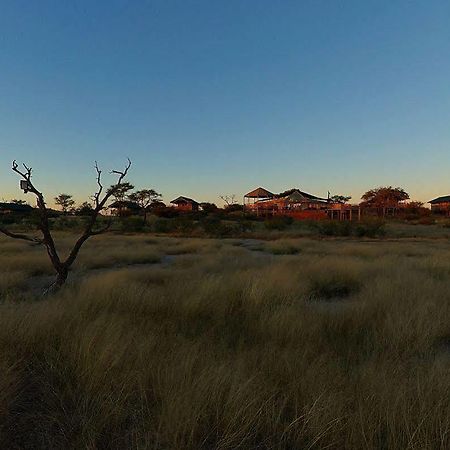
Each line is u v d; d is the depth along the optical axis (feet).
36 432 8.20
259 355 11.81
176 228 124.77
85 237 25.91
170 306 18.11
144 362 10.68
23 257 41.81
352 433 7.70
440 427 7.63
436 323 15.26
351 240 94.53
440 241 90.89
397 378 10.09
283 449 7.73
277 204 265.13
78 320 14.37
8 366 10.47
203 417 8.26
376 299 19.83
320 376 10.03
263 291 20.35
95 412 8.71
